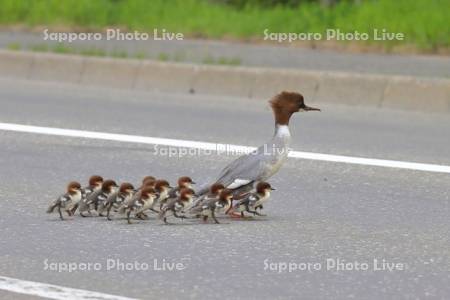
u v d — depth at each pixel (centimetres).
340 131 1817
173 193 1203
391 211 1262
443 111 2006
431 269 1023
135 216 1208
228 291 952
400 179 1439
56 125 1816
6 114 1920
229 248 1087
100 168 1488
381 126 1873
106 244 1098
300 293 949
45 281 976
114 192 1197
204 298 932
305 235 1144
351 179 1438
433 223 1205
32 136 1716
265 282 978
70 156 1566
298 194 1348
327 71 2125
